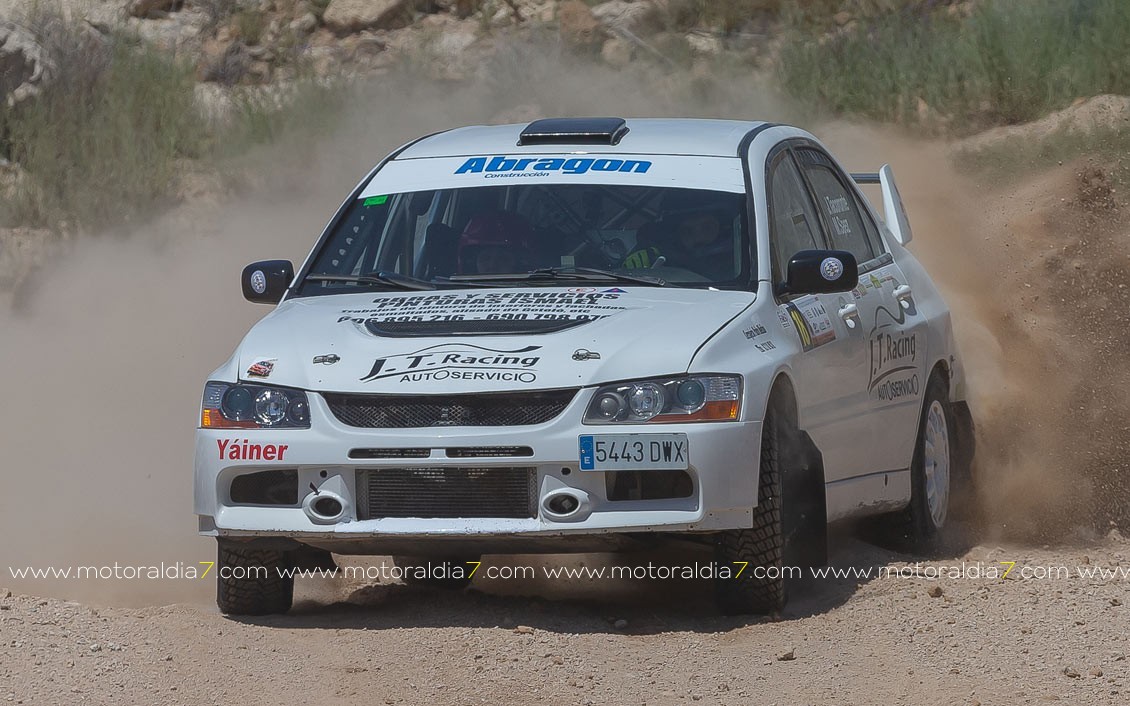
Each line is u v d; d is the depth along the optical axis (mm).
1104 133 60188
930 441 31438
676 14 75000
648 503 22688
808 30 74562
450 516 23031
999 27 69562
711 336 23531
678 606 25547
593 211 27188
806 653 22188
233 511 23750
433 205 27969
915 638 22984
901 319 30391
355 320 24922
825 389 26203
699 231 26547
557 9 75875
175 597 29281
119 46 71062
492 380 22891
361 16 75250
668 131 29172
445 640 22422
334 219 28469
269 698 19938
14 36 67375
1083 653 22453
